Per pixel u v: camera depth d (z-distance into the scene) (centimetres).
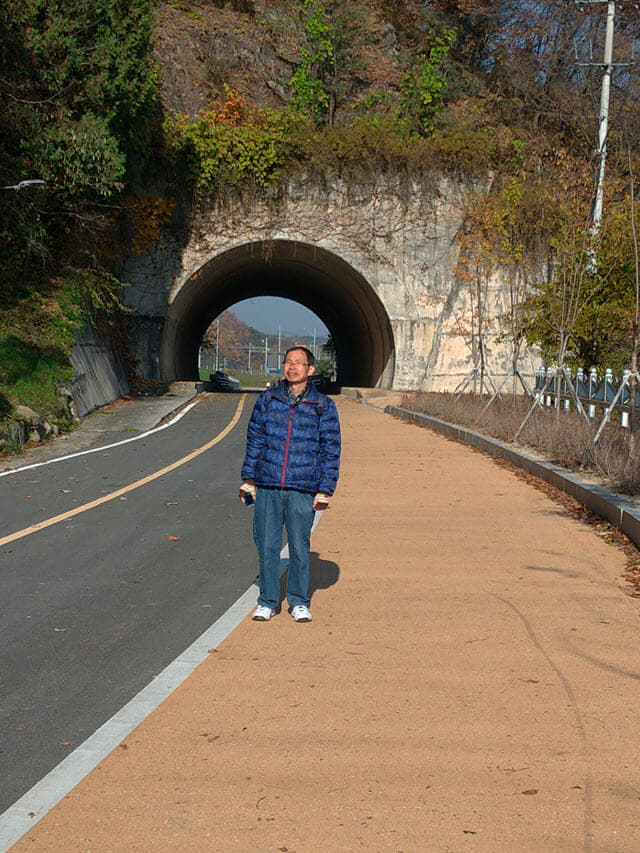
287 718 427
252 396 3700
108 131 2473
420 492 1188
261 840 313
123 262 3569
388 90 4212
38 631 589
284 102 4141
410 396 3145
